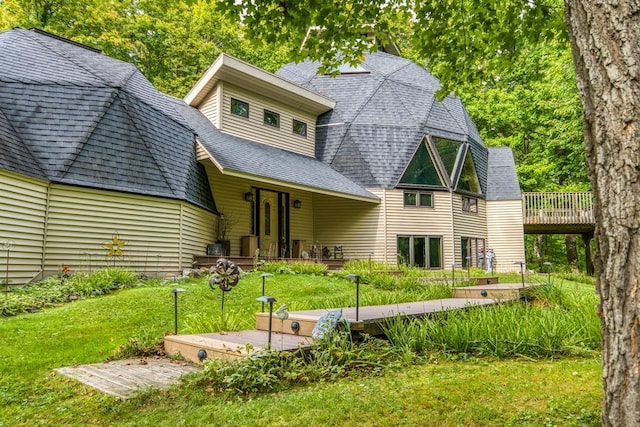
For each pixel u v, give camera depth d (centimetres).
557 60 2216
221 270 675
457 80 645
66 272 912
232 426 283
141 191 1058
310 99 1797
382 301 765
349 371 411
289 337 489
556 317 591
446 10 583
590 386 359
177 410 317
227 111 1564
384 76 2022
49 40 1259
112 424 300
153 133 1162
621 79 204
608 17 211
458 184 1895
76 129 1010
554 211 2028
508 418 292
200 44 2648
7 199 816
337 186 1585
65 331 572
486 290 849
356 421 288
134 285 932
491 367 427
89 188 970
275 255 1552
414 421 287
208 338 479
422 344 491
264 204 1625
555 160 2595
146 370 423
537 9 567
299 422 285
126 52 2533
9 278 820
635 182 196
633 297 193
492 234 2055
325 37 568
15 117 956
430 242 1786
